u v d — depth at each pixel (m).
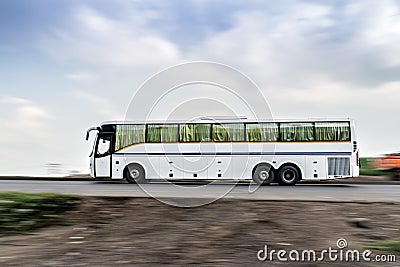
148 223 8.95
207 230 8.31
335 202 10.91
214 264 6.16
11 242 7.70
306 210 9.94
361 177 26.08
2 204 9.27
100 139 22.12
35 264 6.19
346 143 21.06
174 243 7.37
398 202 10.97
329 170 21.03
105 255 6.64
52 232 8.51
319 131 21.20
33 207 9.44
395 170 24.47
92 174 22.12
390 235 8.03
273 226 8.59
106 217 9.42
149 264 6.14
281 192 16.53
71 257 6.56
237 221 9.00
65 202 10.15
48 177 26.73
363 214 9.59
